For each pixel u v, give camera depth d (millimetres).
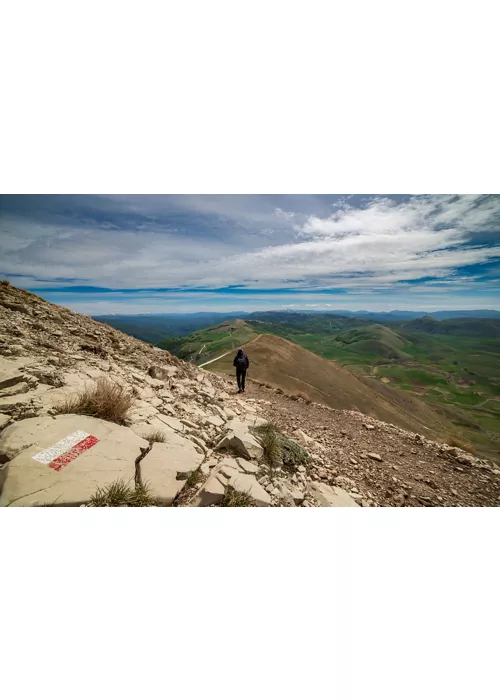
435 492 6734
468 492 7059
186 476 4031
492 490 7336
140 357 10797
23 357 6129
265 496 4113
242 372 12539
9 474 3113
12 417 3951
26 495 2998
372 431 10531
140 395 6613
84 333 10172
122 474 3549
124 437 4246
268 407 10789
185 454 4484
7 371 5094
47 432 3754
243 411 8992
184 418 6270
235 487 4062
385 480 6676
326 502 4812
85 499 3119
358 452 8062
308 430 8938
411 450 9273
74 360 7086
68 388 5223
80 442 3787
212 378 13961
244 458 5172
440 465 8469
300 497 4574
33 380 5070
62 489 3131
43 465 3309
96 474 3426
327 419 11086
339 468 6684
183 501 3703
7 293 10617
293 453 6184
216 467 4492
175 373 10555
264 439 6016
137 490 3412
